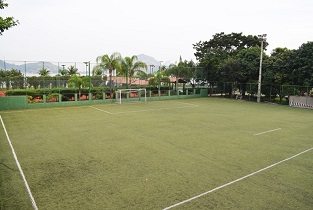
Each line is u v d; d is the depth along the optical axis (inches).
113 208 266.8
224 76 1440.7
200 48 2140.7
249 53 1369.3
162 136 568.7
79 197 288.7
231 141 536.7
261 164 402.3
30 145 490.6
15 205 269.7
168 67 1555.1
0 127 640.4
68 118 770.2
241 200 288.2
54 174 353.1
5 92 1064.2
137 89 1248.8
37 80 1298.0
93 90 1188.5
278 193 306.3
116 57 1270.9
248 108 1053.8
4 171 362.6
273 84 1258.0
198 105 1122.0
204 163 402.6
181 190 309.3
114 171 365.7
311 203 284.4
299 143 529.0
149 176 349.1
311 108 1090.7
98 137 553.3
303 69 1106.1
